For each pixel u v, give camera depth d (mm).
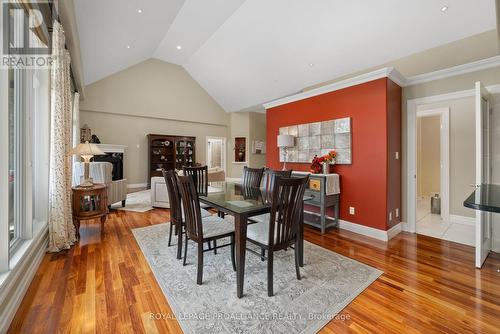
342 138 3598
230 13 4691
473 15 2924
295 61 5074
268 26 4586
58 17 2682
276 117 4809
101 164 4113
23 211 2098
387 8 3258
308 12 3883
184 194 2139
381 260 2500
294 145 4387
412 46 3568
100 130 7098
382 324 1535
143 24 4543
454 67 3057
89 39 4227
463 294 1872
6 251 1569
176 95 8305
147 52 6715
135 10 3873
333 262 2441
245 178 3510
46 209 2619
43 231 2441
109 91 7121
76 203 3027
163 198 4770
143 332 1446
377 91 3203
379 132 3182
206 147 9172
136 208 4820
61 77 2660
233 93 7953
